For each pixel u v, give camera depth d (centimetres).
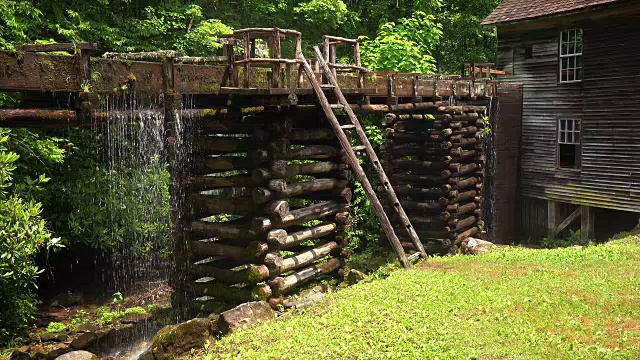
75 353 898
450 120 1712
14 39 1381
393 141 1745
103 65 808
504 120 2128
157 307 1248
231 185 1095
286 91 1027
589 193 1998
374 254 1727
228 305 1087
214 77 955
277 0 2612
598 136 1970
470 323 796
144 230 1477
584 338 726
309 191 1172
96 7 1747
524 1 2239
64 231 1449
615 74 1909
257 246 1048
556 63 2105
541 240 2144
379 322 809
